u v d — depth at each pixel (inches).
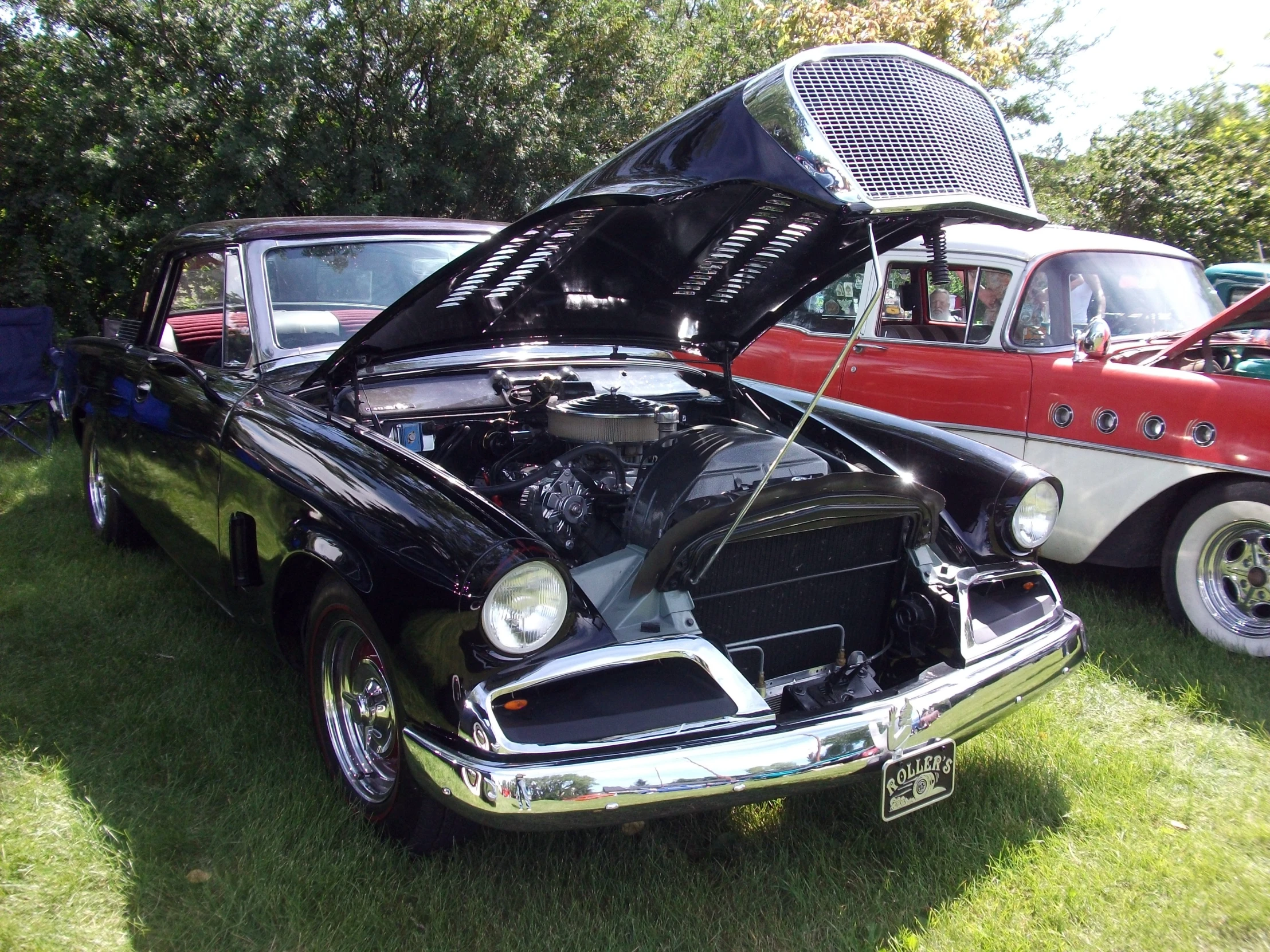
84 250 325.1
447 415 117.3
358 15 386.3
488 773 73.6
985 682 93.0
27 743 110.3
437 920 82.9
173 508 132.8
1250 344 162.1
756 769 78.5
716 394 140.1
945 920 86.0
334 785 100.7
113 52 354.3
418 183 413.7
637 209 95.4
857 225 98.9
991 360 178.5
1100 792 106.5
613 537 103.6
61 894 85.5
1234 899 88.5
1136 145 467.5
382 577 83.4
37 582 161.3
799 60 85.0
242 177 350.9
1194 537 149.6
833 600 101.7
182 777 104.0
